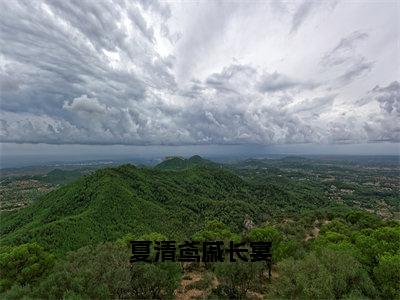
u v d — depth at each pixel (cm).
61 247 8925
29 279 3981
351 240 5475
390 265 3412
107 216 11388
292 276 3319
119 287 3350
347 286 3259
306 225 10475
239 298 4031
